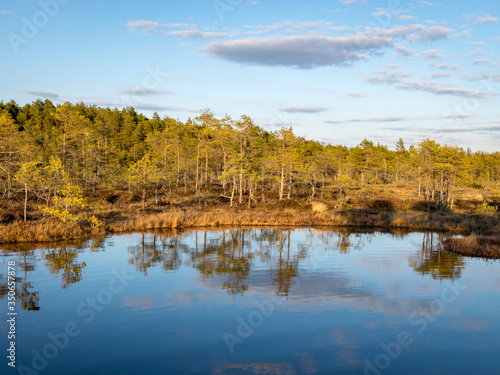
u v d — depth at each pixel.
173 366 8.23
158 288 14.08
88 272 16.22
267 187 74.62
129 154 89.62
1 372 7.71
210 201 52.41
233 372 7.96
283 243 25.86
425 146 62.78
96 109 127.00
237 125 56.84
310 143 108.75
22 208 36.50
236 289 14.20
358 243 26.55
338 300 13.08
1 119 46.62
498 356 8.95
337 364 8.42
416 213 46.78
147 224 33.22
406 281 15.73
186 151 78.25
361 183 62.69
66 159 60.94
